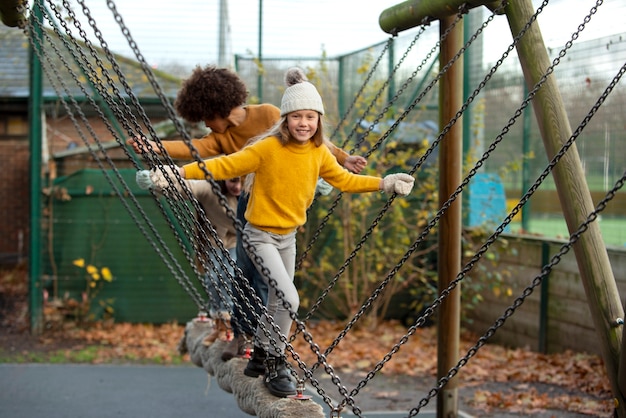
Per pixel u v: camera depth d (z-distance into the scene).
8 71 12.91
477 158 10.05
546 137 4.40
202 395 7.50
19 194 15.10
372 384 8.01
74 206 10.22
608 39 7.63
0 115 14.73
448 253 5.88
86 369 8.50
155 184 3.82
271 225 3.75
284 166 3.70
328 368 3.27
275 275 3.74
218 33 10.03
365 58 10.38
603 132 7.84
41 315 10.05
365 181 3.91
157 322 10.43
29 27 5.16
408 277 10.62
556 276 8.84
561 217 8.91
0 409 6.92
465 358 3.20
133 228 10.34
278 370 3.74
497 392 7.36
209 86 4.24
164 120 10.36
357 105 10.38
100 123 10.48
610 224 7.93
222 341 4.87
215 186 3.05
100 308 10.34
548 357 8.69
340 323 10.62
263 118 4.37
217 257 3.67
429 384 8.01
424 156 3.93
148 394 7.51
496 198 9.88
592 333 8.28
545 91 4.41
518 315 9.53
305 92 3.65
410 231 10.60
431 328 10.62
